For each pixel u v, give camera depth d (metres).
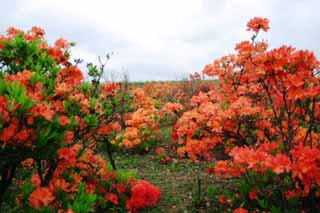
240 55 5.88
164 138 12.82
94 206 6.23
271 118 6.70
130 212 6.55
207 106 6.10
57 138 3.51
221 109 6.18
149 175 9.24
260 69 4.85
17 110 3.02
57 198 4.28
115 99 5.99
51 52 4.87
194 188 7.80
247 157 4.41
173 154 10.93
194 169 9.30
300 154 4.35
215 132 6.36
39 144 3.32
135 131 11.33
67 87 4.21
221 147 9.98
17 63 4.36
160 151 11.11
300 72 4.67
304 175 4.56
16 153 3.39
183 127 6.61
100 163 6.92
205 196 7.23
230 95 6.99
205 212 6.54
